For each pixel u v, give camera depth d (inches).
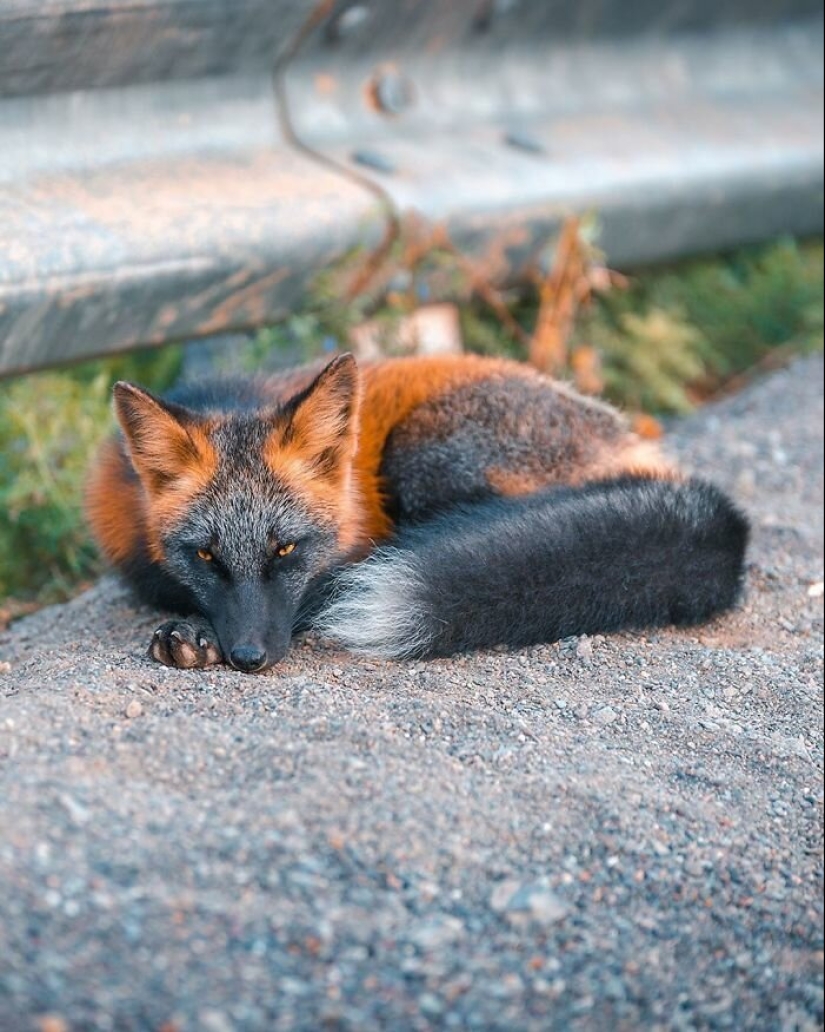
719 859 228.1
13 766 216.5
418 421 350.0
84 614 339.6
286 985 182.5
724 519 331.3
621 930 207.6
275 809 213.3
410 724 253.0
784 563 379.6
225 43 415.2
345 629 298.5
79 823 201.9
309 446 311.0
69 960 178.5
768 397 518.9
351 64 467.5
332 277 421.7
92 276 366.0
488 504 336.5
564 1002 191.8
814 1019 207.3
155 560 321.4
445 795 226.8
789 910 223.0
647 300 558.3
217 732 238.1
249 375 372.5
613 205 486.9
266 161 430.9
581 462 360.5
